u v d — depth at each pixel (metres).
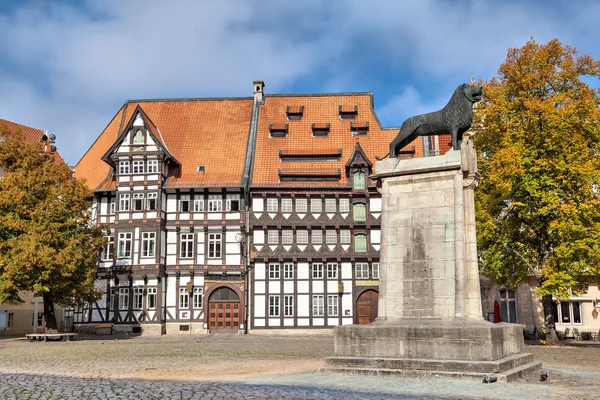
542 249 30.33
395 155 17.28
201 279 44.78
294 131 49.03
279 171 45.56
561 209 27.55
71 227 36.69
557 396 11.66
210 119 50.84
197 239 45.22
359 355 15.42
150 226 44.53
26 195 35.38
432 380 13.59
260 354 23.50
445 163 16.08
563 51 31.34
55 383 13.62
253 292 44.22
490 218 30.20
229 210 45.38
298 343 32.22
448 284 15.59
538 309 38.28
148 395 11.48
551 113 28.64
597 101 31.14
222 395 11.45
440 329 14.62
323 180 45.69
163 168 45.47
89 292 37.66
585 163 28.06
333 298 44.12
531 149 29.36
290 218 44.84
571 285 27.88
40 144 37.66
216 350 26.08
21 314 47.78
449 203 16.05
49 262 33.62
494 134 32.03
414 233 16.28
